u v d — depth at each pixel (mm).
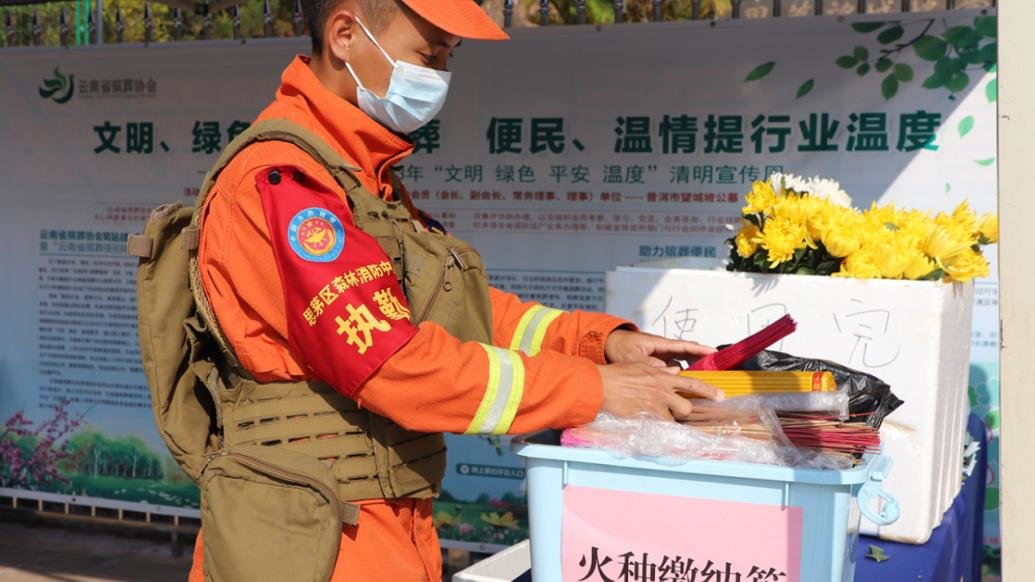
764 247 2008
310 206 1542
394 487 1666
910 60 3676
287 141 1629
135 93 4570
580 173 4074
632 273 2104
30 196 4734
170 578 4516
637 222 4020
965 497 2430
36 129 4703
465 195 4207
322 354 1522
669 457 1454
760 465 1425
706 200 3934
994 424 3703
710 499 1455
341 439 1647
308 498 1592
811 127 3799
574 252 4102
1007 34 1085
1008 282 1103
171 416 1715
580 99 4047
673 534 1478
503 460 4254
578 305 4113
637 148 4000
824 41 3756
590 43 4012
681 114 3938
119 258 4652
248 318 1631
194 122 4508
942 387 1948
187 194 4543
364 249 1555
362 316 1498
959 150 3652
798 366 1755
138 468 4711
